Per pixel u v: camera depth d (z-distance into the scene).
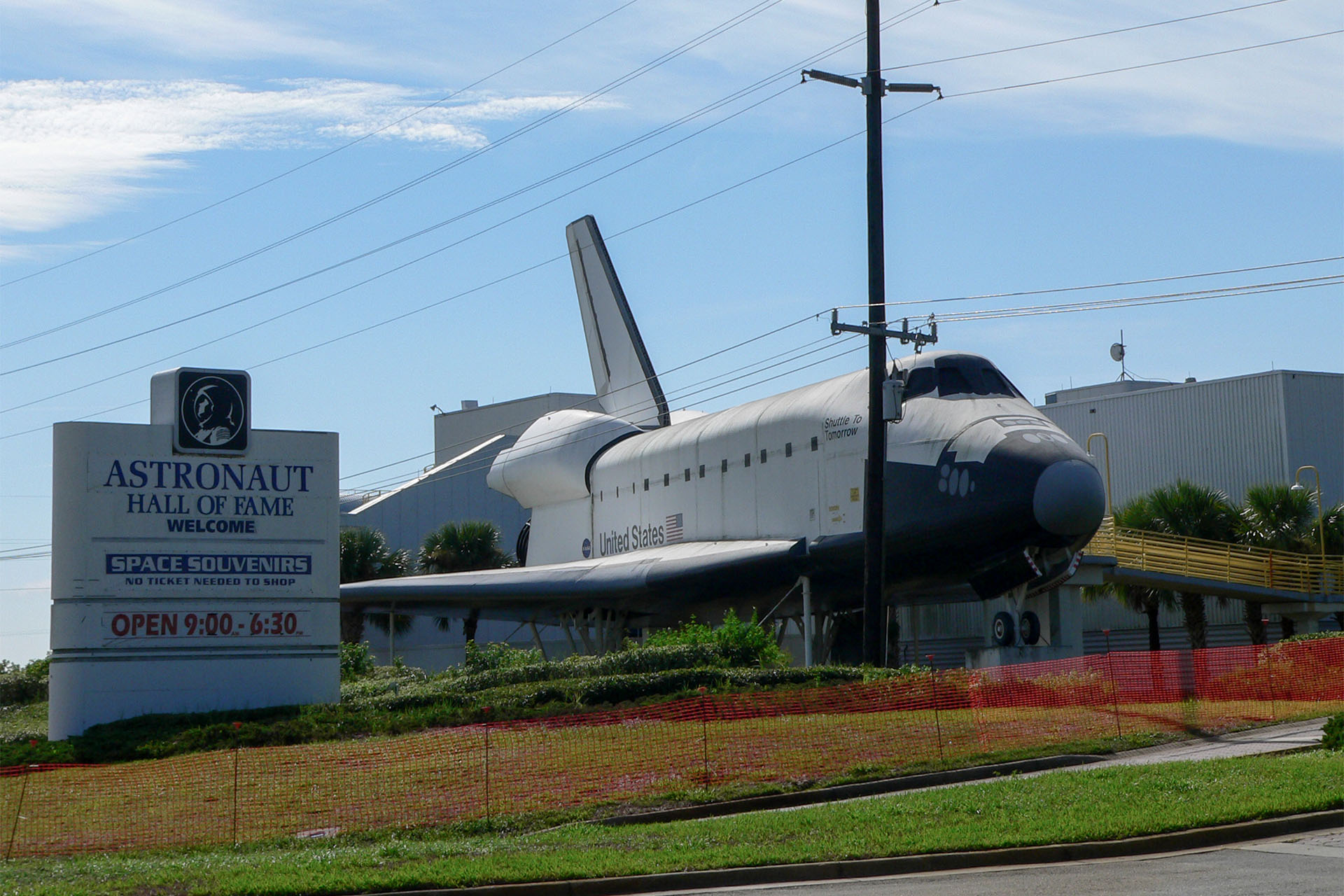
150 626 24.98
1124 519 45.53
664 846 13.94
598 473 47.19
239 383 25.94
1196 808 14.27
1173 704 25.48
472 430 91.44
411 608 45.88
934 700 24.12
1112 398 54.00
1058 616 35.00
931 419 32.28
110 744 22.38
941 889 11.54
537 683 26.98
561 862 13.16
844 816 15.08
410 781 18.78
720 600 38.84
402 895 12.34
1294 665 27.36
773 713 23.22
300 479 26.41
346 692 29.31
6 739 25.67
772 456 37.12
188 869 13.55
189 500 25.42
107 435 24.95
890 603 37.34
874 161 27.97
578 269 56.62
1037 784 16.47
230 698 25.42
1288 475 47.94
